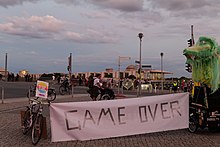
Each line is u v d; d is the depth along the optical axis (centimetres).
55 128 909
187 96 1073
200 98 1100
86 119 945
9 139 941
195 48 1115
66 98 2755
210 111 1080
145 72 6097
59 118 913
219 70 1088
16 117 1427
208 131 1161
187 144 913
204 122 1080
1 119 1359
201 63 1115
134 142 934
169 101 1049
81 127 938
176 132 1129
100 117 962
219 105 1083
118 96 2839
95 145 884
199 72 1116
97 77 2281
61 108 917
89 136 946
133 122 1005
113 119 979
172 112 1052
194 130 1111
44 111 1667
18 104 2062
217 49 1088
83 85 5928
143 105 1016
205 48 1090
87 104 947
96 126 956
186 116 1070
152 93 4325
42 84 946
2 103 2127
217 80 1078
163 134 1083
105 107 969
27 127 989
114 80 5678
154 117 1030
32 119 951
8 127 1153
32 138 880
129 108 999
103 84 2355
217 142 948
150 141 952
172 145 896
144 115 1019
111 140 961
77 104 934
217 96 1084
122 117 991
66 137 921
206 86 1091
